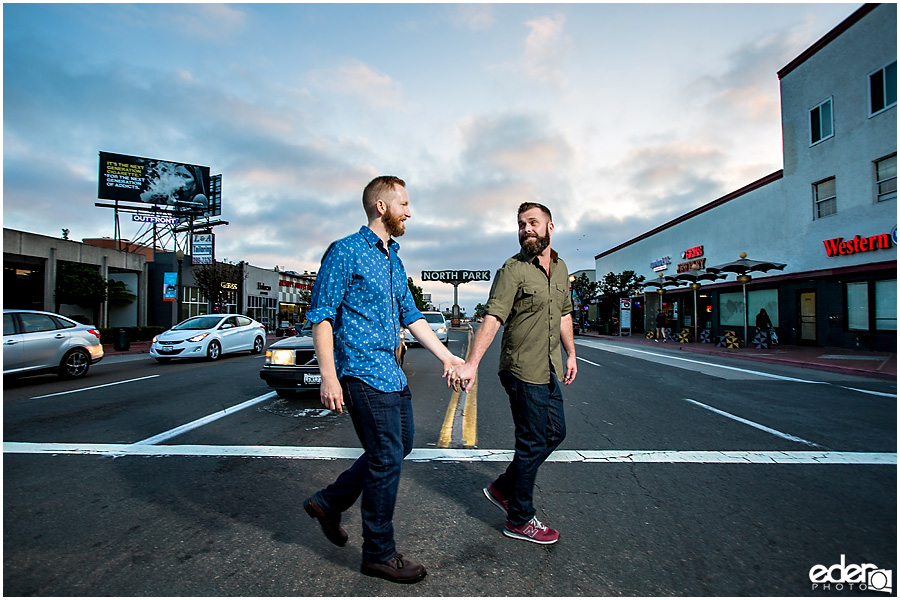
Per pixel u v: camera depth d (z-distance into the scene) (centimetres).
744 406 654
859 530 276
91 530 270
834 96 1519
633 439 479
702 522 287
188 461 397
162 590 212
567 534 271
